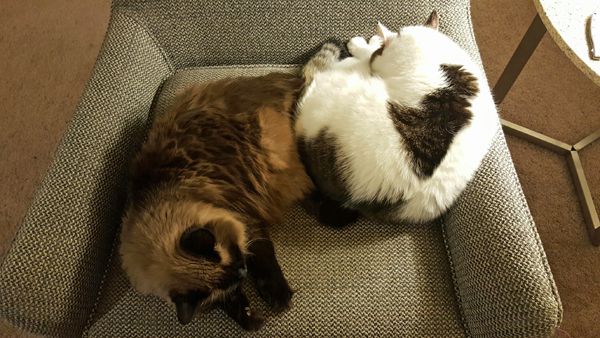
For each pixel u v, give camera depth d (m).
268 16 0.80
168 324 0.61
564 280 0.92
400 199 0.62
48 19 1.32
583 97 1.14
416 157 0.60
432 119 0.61
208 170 0.64
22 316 0.54
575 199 1.01
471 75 0.65
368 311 0.61
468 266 0.60
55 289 0.56
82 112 0.67
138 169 0.65
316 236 0.67
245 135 0.66
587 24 0.63
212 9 0.79
